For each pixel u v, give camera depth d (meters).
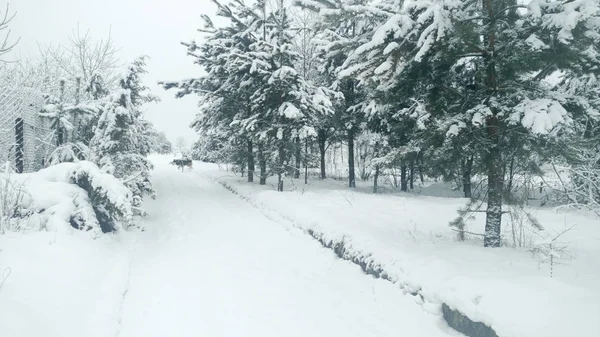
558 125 5.94
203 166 40.31
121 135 12.07
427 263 5.75
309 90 16.66
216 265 7.30
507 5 6.26
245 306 5.47
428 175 7.47
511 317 3.90
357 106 18.58
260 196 14.65
